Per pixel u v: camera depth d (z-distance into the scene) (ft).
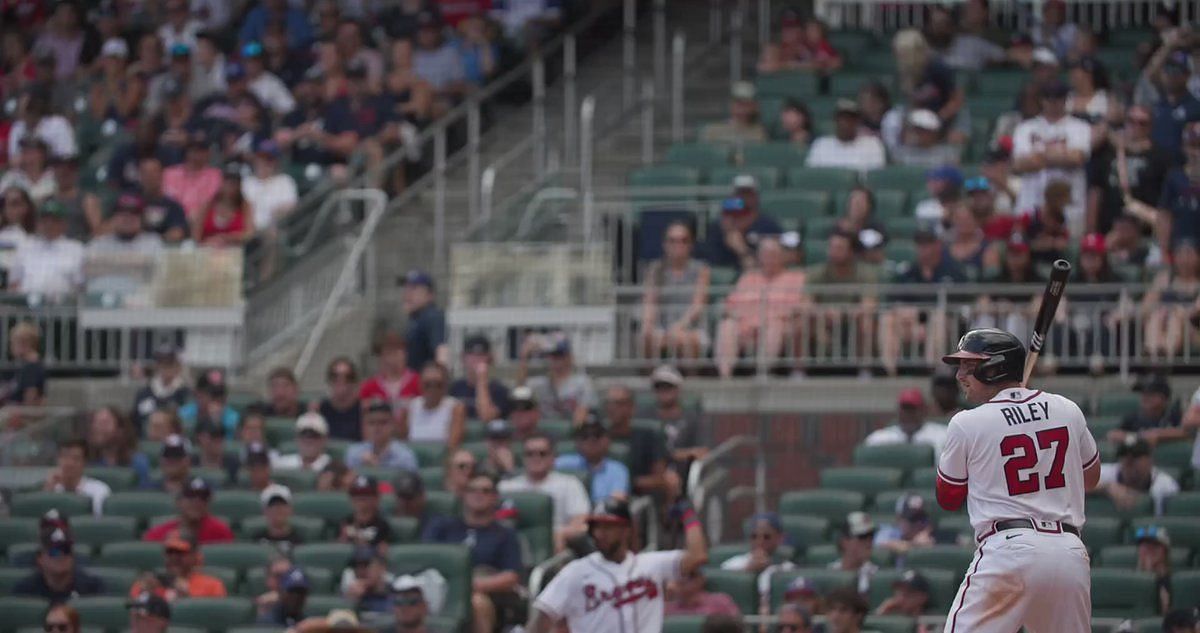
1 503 169.07
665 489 159.94
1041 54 199.21
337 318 197.77
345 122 216.33
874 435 163.84
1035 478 87.81
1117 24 235.20
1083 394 172.45
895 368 176.76
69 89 239.50
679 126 220.23
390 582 142.61
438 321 180.86
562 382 173.27
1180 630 127.34
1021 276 176.04
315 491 158.20
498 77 235.61
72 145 224.12
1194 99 196.34
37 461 178.29
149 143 214.07
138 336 190.29
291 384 173.99
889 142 205.46
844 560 143.13
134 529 157.17
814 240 192.34
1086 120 190.80
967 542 146.92
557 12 243.40
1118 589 138.10
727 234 187.11
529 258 185.26
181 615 141.69
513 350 187.83
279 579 143.74
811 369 180.14
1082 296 173.78
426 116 222.28
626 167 217.97
